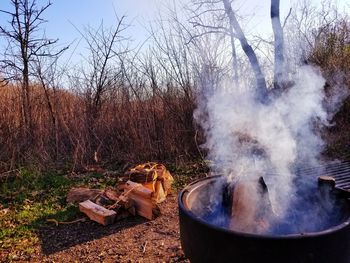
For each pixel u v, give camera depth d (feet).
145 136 17.83
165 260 8.41
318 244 4.02
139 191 11.39
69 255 8.87
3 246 9.22
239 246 4.12
